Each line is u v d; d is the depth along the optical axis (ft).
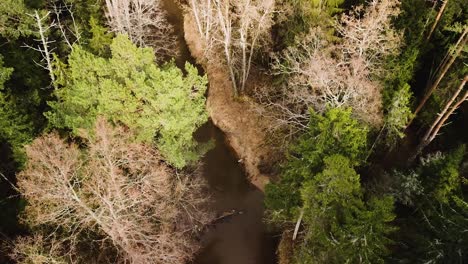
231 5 127.13
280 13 119.75
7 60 104.63
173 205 92.68
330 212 74.02
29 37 116.06
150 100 83.71
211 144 105.81
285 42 119.34
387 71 98.02
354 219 68.64
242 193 122.11
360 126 89.66
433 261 68.18
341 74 95.50
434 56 115.14
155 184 86.53
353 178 68.33
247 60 140.26
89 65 85.40
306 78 104.78
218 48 142.51
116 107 84.33
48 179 71.26
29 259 75.15
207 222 113.29
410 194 83.76
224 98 137.18
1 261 80.53
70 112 90.12
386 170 104.94
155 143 91.61
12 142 87.81
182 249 98.17
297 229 93.35
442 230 70.95
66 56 113.70
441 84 108.06
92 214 72.90
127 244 79.15
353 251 70.74
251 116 129.90
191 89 96.58
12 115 85.71
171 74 81.15
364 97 92.17
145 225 83.56
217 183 124.06
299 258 87.10
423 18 110.52
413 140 114.62
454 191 75.31
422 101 106.42
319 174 69.92
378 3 100.48
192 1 135.33
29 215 76.48
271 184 87.92
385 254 70.33
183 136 92.43
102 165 80.02
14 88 104.06
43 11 111.55
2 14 105.50
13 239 83.05
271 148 122.42
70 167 78.18
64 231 82.07
